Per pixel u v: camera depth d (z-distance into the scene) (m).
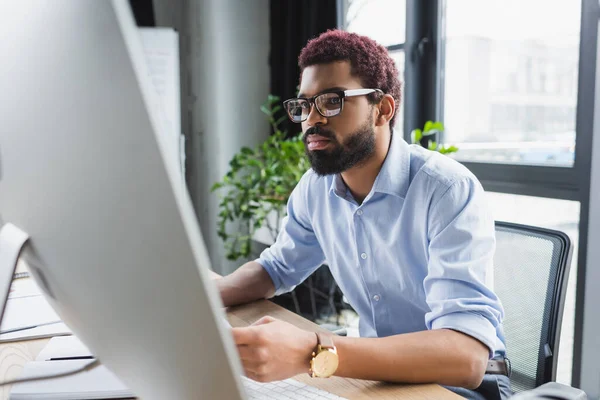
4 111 0.41
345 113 0.99
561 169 1.93
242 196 2.88
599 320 1.79
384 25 2.71
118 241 0.34
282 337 0.71
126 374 0.46
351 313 2.87
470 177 1.00
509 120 2.16
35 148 0.38
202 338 0.34
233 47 3.42
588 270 1.82
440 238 0.94
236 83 3.45
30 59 0.35
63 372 0.71
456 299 0.86
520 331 1.08
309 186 1.25
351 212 1.12
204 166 3.63
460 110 2.41
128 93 0.29
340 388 0.73
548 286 1.05
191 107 3.68
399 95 1.10
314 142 1.01
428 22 2.48
